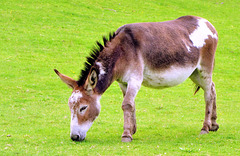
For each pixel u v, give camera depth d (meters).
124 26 13.79
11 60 31.42
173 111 21.14
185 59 14.37
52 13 48.84
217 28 53.34
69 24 45.44
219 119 19.08
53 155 11.00
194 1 71.94
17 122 17.06
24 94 23.83
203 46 15.20
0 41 35.97
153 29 13.98
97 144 12.45
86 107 12.36
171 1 68.62
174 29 14.65
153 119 18.86
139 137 14.27
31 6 50.06
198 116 20.02
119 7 58.91
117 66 12.94
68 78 12.75
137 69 13.04
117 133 15.17
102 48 13.05
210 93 15.47
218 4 72.38
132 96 12.90
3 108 20.08
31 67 30.45
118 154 11.12
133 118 14.46
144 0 66.25
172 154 11.17
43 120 17.69
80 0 58.00
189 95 26.27
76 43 38.88
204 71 15.36
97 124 17.20
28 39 37.75
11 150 11.56
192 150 11.59
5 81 26.33
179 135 14.81
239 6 71.88
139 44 13.22
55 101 22.56
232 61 38.62
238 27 54.62
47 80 27.62
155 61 13.55
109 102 23.17
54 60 33.28
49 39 38.69
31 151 11.49
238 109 22.17
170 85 14.61
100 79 12.73
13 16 44.25
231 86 29.83
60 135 14.38
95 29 45.00
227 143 12.92
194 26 15.47
